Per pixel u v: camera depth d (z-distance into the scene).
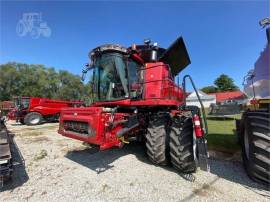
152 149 3.63
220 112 13.69
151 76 4.31
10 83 38.56
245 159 3.21
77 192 2.81
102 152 4.85
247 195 2.56
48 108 12.73
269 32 2.78
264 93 2.88
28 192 2.84
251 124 2.54
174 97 4.93
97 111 3.30
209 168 3.25
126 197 2.63
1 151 2.90
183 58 5.64
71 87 44.09
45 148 5.48
